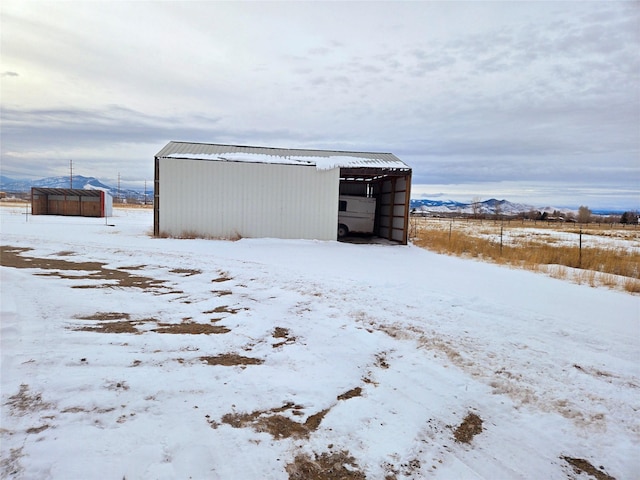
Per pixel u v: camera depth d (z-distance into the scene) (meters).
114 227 20.47
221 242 14.36
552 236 25.53
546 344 4.70
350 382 3.70
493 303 6.43
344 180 22.06
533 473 2.50
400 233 17.50
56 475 2.26
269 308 6.07
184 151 16.78
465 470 2.52
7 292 6.27
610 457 2.69
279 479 2.36
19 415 2.86
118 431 2.72
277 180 15.88
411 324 5.37
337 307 6.16
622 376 3.88
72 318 5.18
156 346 4.35
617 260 12.45
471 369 4.00
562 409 3.29
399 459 2.61
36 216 29.02
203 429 2.82
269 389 3.49
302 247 14.00
